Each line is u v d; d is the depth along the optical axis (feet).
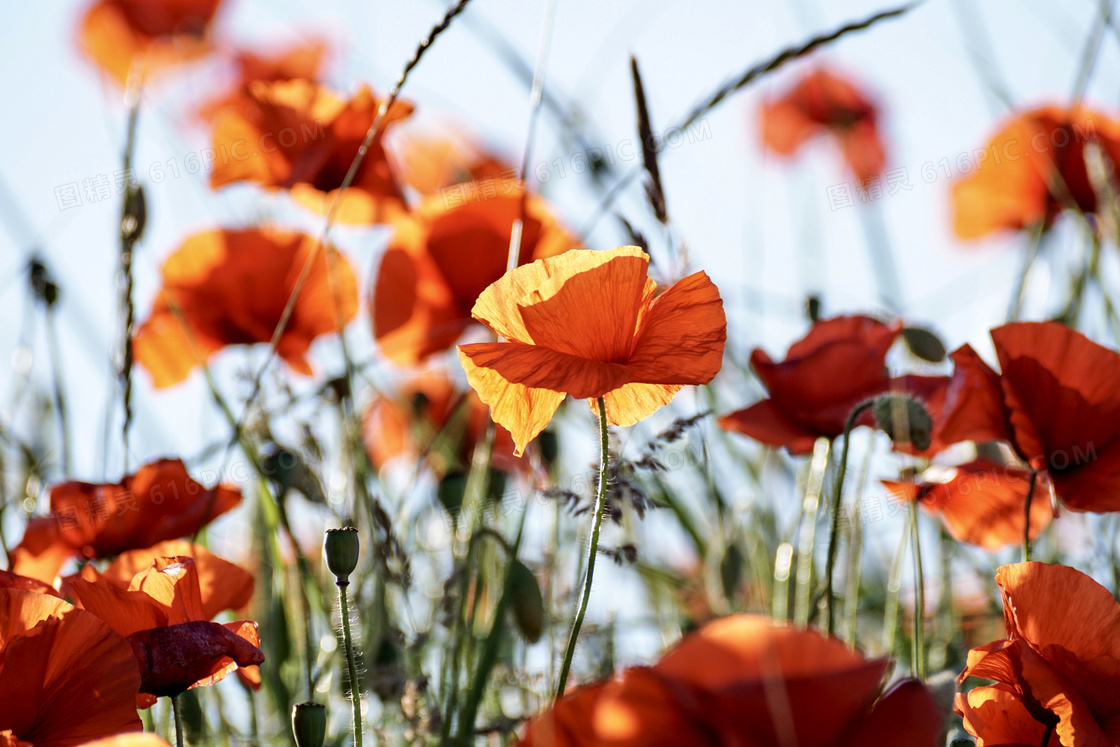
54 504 3.61
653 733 2.92
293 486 3.74
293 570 3.78
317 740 3.18
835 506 3.43
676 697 2.90
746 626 2.90
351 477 3.80
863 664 2.90
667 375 3.23
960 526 3.60
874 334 3.73
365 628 3.64
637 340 3.28
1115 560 3.76
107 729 3.16
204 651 3.22
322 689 3.62
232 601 3.42
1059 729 3.17
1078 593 3.20
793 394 3.71
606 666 3.59
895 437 3.43
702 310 3.26
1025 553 3.43
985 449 3.77
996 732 3.24
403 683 3.47
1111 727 3.18
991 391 3.45
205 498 3.66
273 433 3.84
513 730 3.40
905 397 3.43
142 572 3.26
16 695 3.14
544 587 3.79
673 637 3.80
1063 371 3.42
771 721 2.89
